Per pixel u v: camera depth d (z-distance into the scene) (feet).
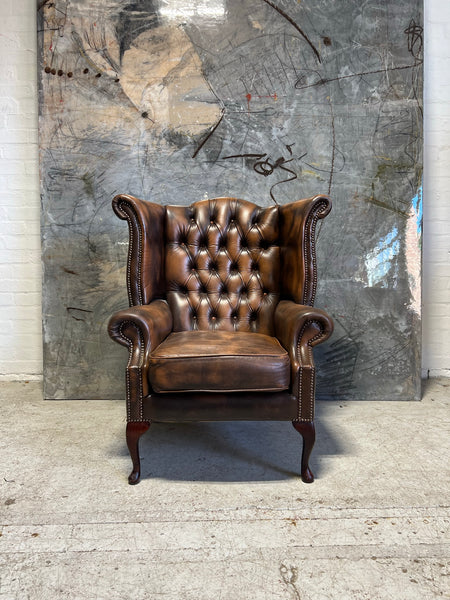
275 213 6.48
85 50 7.36
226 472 5.11
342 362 7.61
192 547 3.80
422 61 7.37
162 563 3.61
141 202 5.85
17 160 8.11
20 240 8.22
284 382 4.74
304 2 7.34
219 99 7.43
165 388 4.67
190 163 7.50
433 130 8.12
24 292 8.32
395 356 7.57
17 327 8.37
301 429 4.80
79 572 3.51
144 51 7.37
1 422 6.57
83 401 7.57
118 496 4.58
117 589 3.33
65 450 5.65
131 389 4.76
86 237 7.54
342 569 3.54
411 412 7.00
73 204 7.50
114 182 7.48
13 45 7.96
